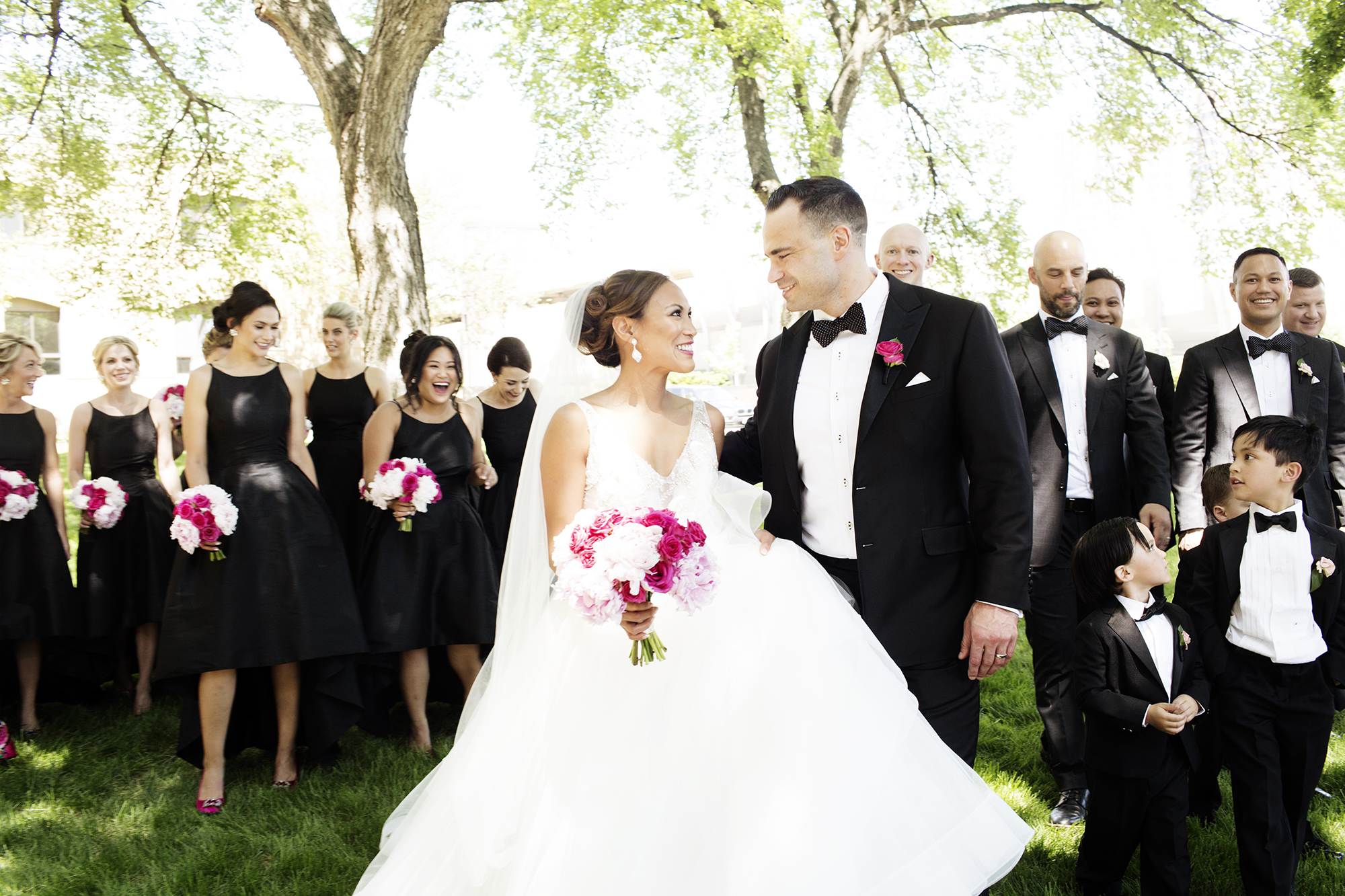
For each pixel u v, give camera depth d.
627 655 2.26
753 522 2.60
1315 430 2.93
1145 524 3.58
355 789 3.82
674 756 2.11
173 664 3.67
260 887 3.07
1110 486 3.63
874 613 2.45
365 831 3.43
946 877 2.06
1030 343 3.70
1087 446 3.65
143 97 12.36
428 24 8.49
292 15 8.98
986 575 2.36
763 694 2.18
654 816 2.04
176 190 13.23
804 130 11.67
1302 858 3.11
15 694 4.94
